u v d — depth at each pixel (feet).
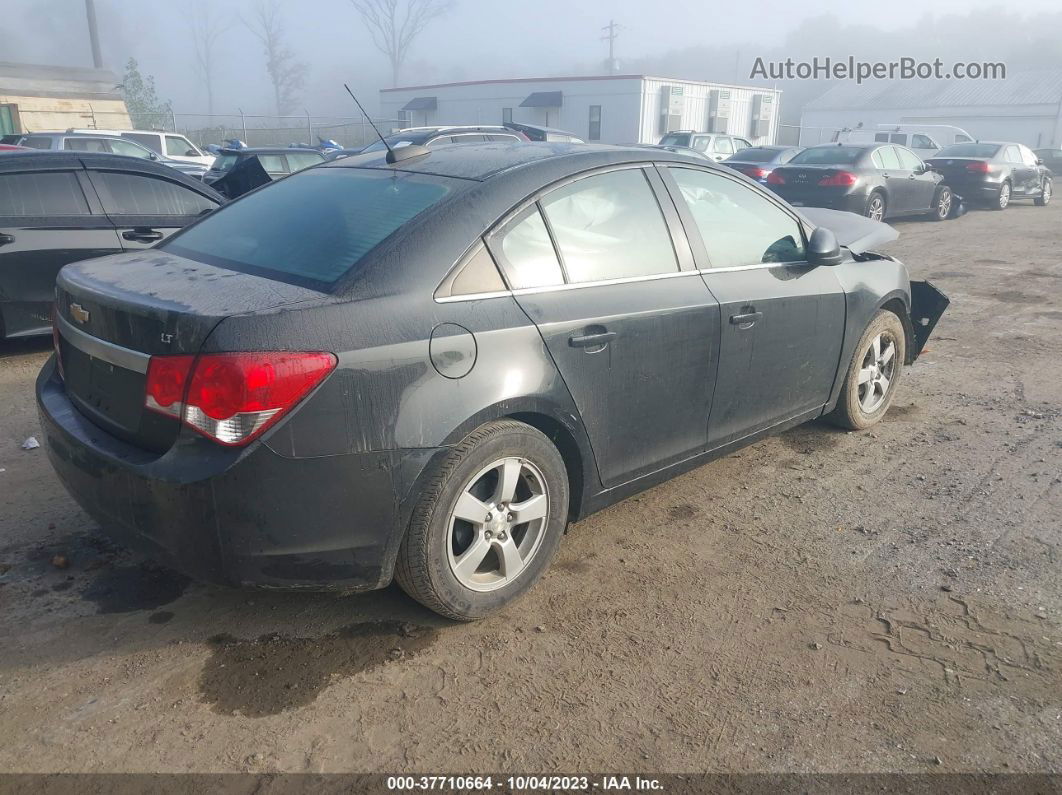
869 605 10.75
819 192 46.62
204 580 8.78
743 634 10.13
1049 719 8.79
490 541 10.00
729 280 12.38
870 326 15.67
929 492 14.01
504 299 9.78
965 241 44.01
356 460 8.63
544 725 8.60
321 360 8.33
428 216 9.75
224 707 8.74
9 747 8.13
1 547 11.64
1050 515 13.23
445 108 124.36
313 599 10.67
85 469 9.27
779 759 8.23
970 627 10.30
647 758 8.21
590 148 11.76
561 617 10.41
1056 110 161.48
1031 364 21.40
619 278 11.03
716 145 72.02
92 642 9.71
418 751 8.23
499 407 9.47
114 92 88.53
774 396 13.60
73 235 20.58
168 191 22.50
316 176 12.16
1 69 81.15
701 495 13.87
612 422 10.95
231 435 8.16
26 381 19.10
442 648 9.76
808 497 13.82
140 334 8.71
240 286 9.20
